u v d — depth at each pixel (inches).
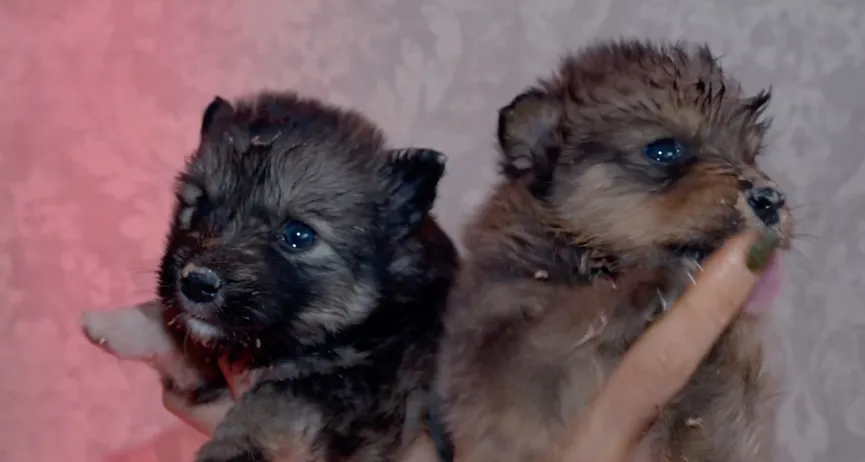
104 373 45.7
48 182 46.1
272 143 37.1
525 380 34.7
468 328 35.2
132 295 45.6
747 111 36.5
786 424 42.0
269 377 36.7
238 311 36.0
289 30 44.4
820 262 42.0
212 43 45.0
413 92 43.5
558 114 36.1
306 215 36.7
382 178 37.3
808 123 42.1
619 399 34.6
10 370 46.3
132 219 45.6
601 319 34.7
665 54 37.0
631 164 35.4
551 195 35.6
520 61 42.9
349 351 36.6
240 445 35.7
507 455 34.7
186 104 45.2
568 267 35.3
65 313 46.0
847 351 41.9
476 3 43.1
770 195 34.7
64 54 46.0
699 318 34.4
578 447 34.6
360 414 36.0
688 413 35.2
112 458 45.6
